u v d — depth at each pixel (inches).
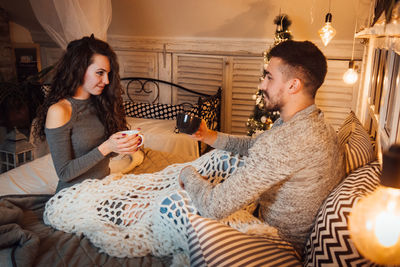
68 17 102.0
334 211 39.2
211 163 57.6
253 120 130.6
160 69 167.5
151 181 62.0
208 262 37.0
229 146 61.7
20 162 99.7
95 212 55.9
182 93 167.8
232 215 50.2
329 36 92.0
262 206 52.0
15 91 153.8
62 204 56.0
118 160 82.1
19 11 161.9
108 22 110.7
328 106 146.3
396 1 44.1
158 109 161.9
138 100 175.5
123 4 144.1
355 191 40.3
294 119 44.7
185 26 150.3
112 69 67.1
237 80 156.9
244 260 36.5
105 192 58.7
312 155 43.6
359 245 33.8
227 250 37.2
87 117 64.3
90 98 66.3
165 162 85.0
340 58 139.0
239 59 153.9
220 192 45.6
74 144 63.5
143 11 146.3
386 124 61.7
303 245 47.7
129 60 170.7
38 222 57.7
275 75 46.5
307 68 44.7
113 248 49.8
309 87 45.8
